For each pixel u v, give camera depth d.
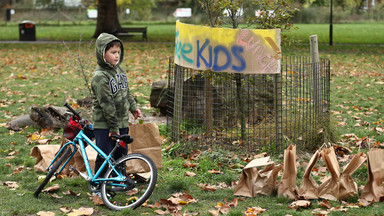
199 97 8.07
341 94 11.94
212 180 5.91
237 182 5.79
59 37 30.64
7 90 12.52
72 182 5.73
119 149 5.45
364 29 35.66
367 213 4.75
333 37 29.47
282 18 7.37
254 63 6.59
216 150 6.89
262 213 4.86
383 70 16.28
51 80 14.23
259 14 7.33
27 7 55.03
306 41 25.41
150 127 5.96
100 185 5.14
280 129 6.95
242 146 7.07
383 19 45.03
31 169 6.38
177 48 7.26
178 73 7.39
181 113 7.46
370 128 8.48
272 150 6.92
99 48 5.11
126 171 5.70
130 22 49.56
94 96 5.24
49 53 21.31
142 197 4.94
